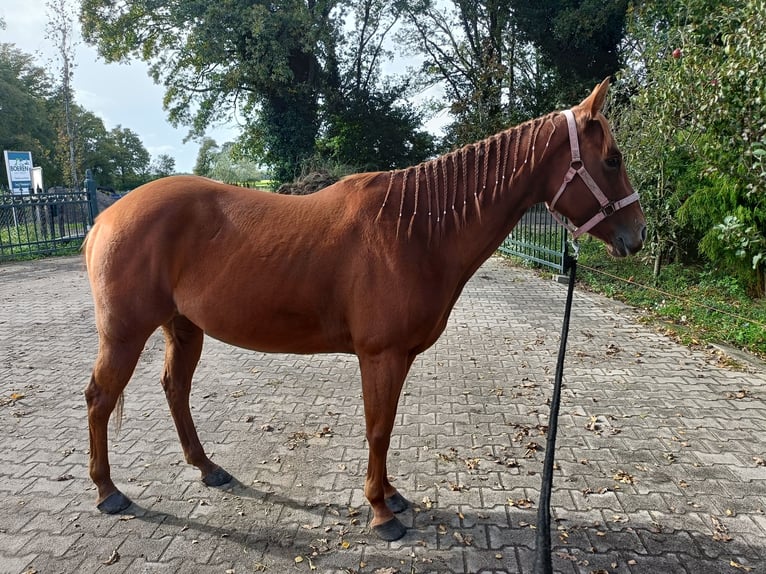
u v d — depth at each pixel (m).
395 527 2.52
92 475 2.72
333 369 4.89
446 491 2.90
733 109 5.11
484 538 2.51
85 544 2.46
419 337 2.37
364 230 2.33
